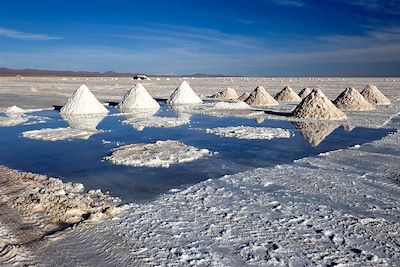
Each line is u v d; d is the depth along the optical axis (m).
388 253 4.55
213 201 6.30
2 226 5.38
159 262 4.33
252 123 15.92
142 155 9.60
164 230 5.18
